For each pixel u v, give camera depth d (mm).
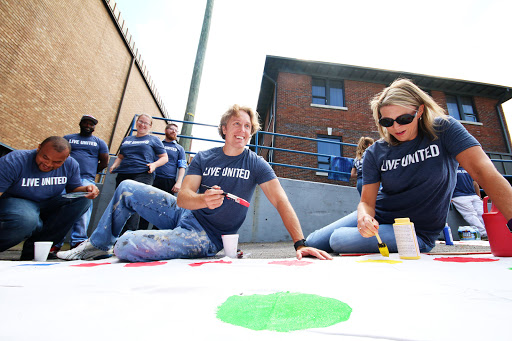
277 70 9430
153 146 3291
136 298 638
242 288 729
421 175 1561
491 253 1463
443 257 1403
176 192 3623
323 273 948
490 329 429
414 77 9430
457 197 4348
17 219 1764
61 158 1946
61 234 2150
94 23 7891
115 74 9172
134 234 1395
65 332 438
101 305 584
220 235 1646
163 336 422
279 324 465
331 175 4957
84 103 7844
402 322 468
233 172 1661
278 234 4242
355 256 1521
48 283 794
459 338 399
